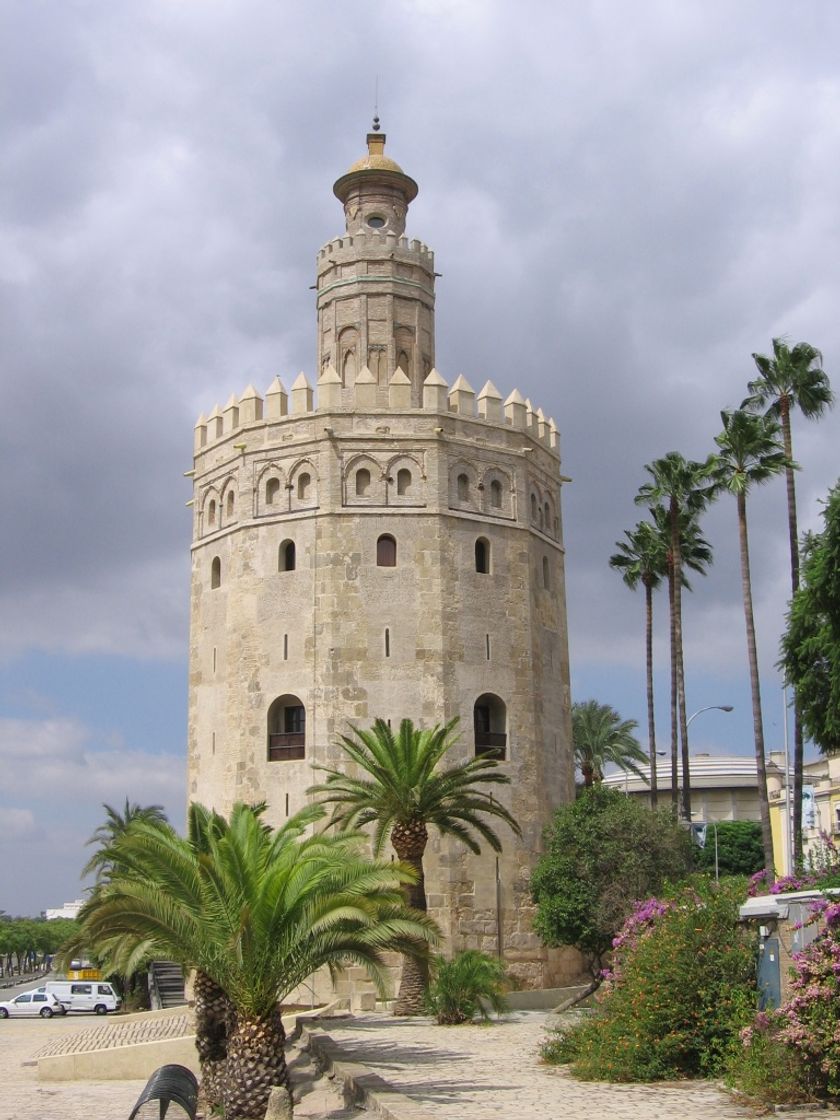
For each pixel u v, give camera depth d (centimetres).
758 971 2575
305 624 5444
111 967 3078
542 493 6156
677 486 6194
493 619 5631
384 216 6406
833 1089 2102
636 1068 2536
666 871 4778
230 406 5994
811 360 5297
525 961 5303
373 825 5219
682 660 6153
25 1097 3616
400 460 5606
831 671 3497
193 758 5841
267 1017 2598
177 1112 2748
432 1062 3022
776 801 8112
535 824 5528
